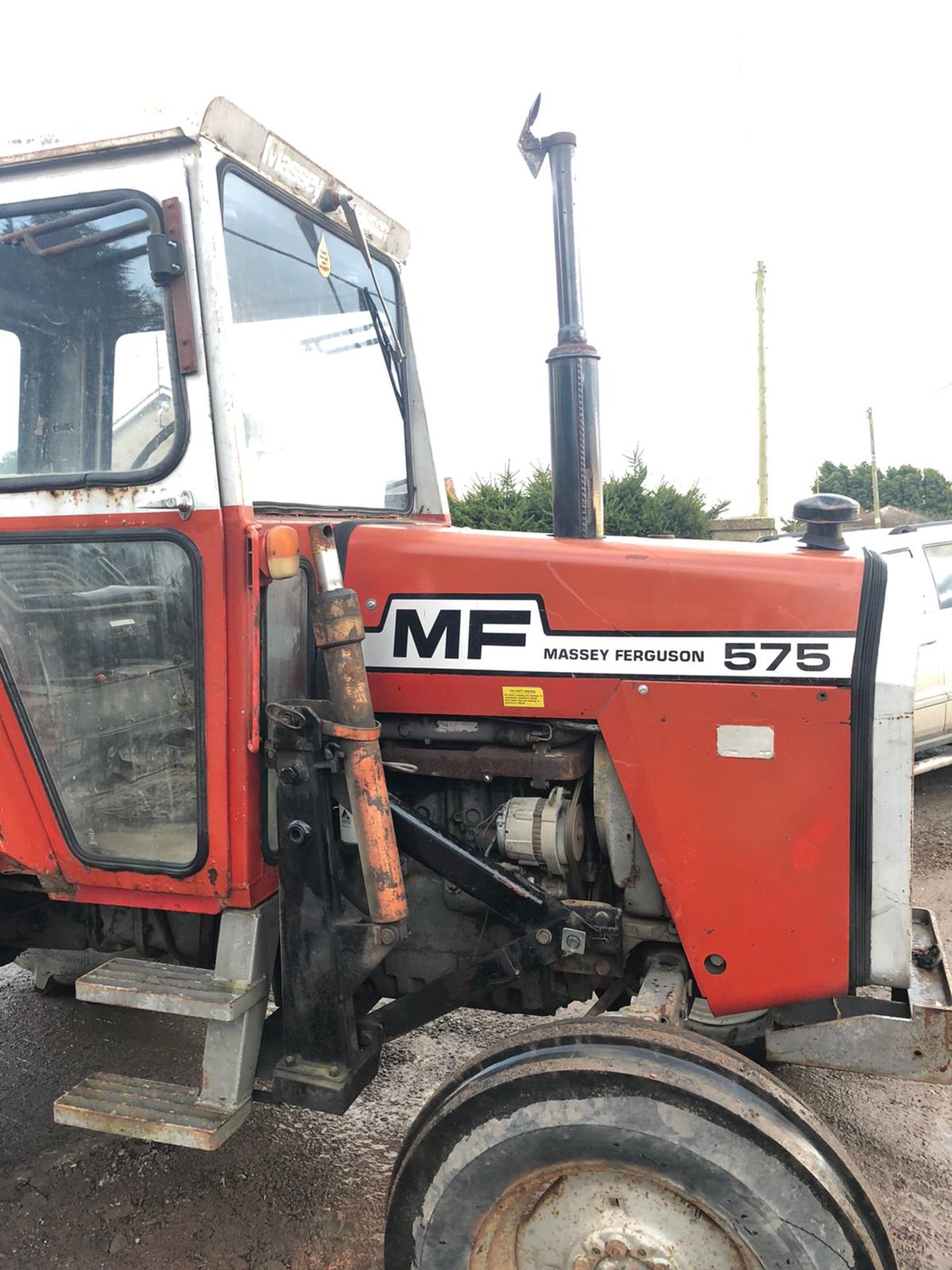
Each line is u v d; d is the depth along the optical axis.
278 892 2.11
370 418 2.63
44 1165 2.54
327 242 2.43
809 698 1.84
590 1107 1.55
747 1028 2.26
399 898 1.91
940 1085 2.88
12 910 2.65
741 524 9.24
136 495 1.94
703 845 1.92
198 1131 1.88
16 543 2.06
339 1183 2.46
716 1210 1.52
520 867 2.12
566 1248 1.66
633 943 2.11
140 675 2.04
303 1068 1.98
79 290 2.00
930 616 5.38
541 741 2.06
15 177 1.97
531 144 2.19
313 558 1.90
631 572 1.99
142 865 2.08
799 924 1.87
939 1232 2.24
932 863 4.62
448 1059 3.04
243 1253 2.22
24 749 2.16
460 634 2.10
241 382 2.04
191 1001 1.94
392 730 2.19
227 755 1.96
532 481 9.04
